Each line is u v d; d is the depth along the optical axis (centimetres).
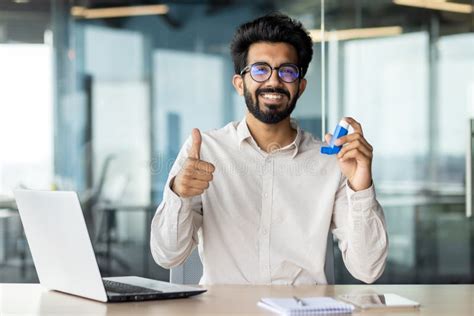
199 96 554
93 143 557
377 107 555
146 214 561
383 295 222
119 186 559
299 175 277
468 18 557
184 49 554
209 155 279
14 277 564
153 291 223
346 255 268
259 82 263
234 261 271
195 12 554
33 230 233
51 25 553
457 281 569
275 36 263
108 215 560
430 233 565
